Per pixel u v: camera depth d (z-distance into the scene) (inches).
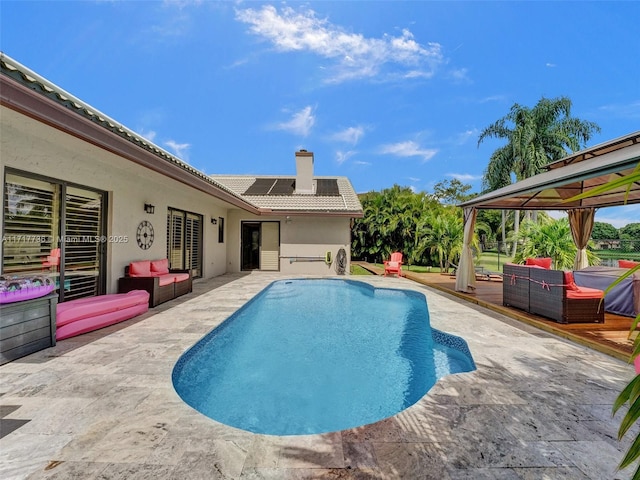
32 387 119.6
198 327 200.4
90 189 235.5
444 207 732.7
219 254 514.9
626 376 134.8
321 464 81.4
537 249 439.5
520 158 787.4
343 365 180.5
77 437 90.5
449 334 196.2
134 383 123.4
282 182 682.8
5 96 112.7
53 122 133.5
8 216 176.4
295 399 143.5
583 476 79.0
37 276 157.1
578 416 104.4
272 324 263.1
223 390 151.6
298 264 538.0
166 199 337.1
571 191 310.7
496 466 81.6
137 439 89.7
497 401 113.0
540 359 153.8
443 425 98.5
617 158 164.4
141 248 291.1
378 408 136.9
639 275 231.0
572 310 207.9
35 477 76.0
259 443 89.0
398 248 730.2
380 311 309.6
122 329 196.1
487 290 353.1
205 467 79.7
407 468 80.3
